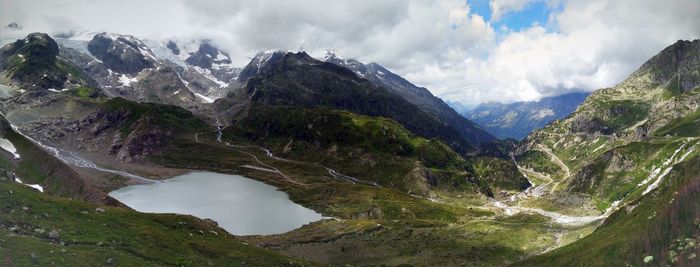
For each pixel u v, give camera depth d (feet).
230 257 403.95
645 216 531.09
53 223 328.90
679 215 446.19
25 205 340.39
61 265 248.32
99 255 289.94
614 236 524.11
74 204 396.98
